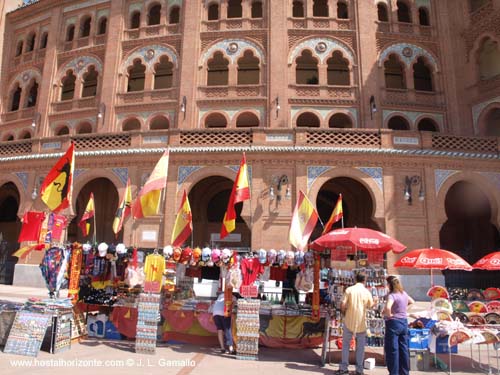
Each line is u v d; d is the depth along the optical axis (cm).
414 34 2492
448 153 1862
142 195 1046
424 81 2609
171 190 1909
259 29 2428
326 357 879
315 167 1873
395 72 2580
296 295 1145
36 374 691
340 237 873
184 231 1078
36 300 888
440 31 2514
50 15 2936
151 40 2556
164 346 958
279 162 1880
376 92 2348
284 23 2412
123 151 1966
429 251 1020
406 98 2405
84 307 1048
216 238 2334
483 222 2314
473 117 2353
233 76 2398
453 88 2425
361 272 873
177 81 2448
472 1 2505
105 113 2491
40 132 2667
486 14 2314
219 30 2473
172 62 2494
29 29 3033
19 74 2978
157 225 1895
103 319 1045
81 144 2111
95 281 1088
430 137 1920
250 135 1938
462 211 2400
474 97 2338
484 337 800
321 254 1018
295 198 1838
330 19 2450
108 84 2538
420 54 2473
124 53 2603
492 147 1944
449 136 1938
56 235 983
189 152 1909
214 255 967
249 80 2566
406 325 728
